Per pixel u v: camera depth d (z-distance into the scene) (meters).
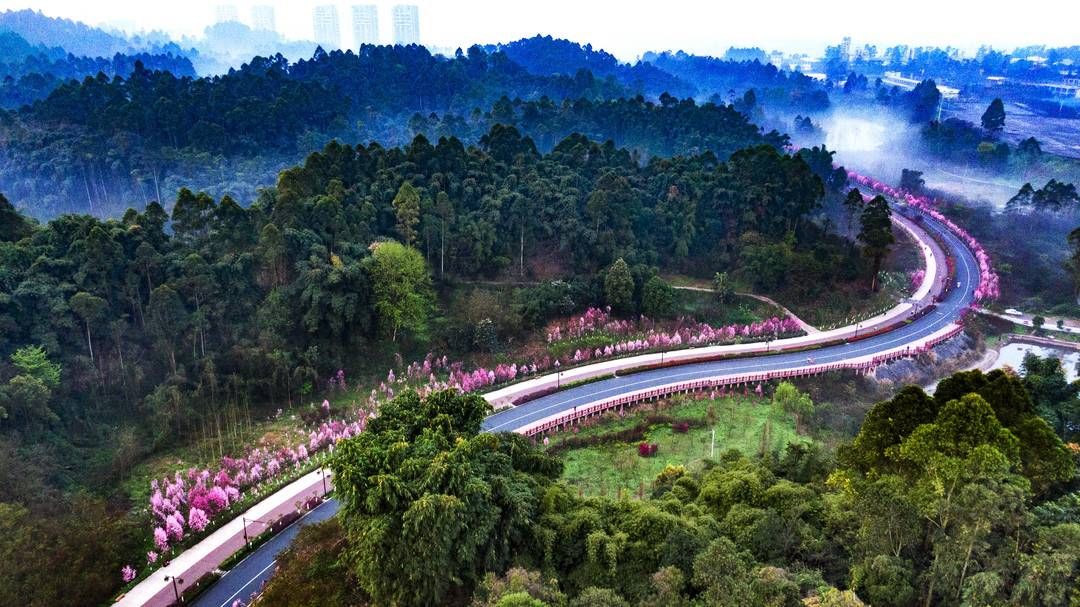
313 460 82.88
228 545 66.88
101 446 83.06
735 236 141.75
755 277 132.62
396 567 46.50
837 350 112.06
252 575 63.16
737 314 126.69
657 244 140.62
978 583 37.16
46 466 75.62
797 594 40.47
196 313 95.56
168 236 104.25
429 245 121.44
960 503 39.34
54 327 86.50
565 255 131.12
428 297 114.31
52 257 92.31
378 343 108.06
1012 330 124.50
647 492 77.00
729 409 97.00
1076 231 129.88
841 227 170.62
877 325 120.69
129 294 94.19
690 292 131.88
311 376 97.75
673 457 85.88
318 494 75.06
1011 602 36.66
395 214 121.25
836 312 125.38
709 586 43.16
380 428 58.41
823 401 99.62
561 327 117.00
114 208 170.12
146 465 82.25
